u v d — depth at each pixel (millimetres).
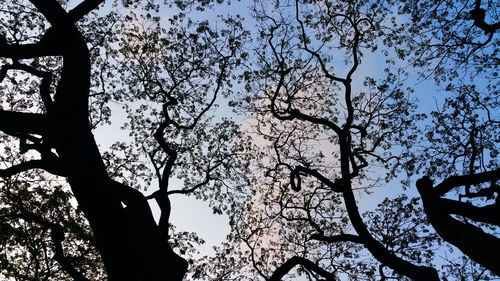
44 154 8961
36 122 7496
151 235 7066
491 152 13930
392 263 10406
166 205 10078
